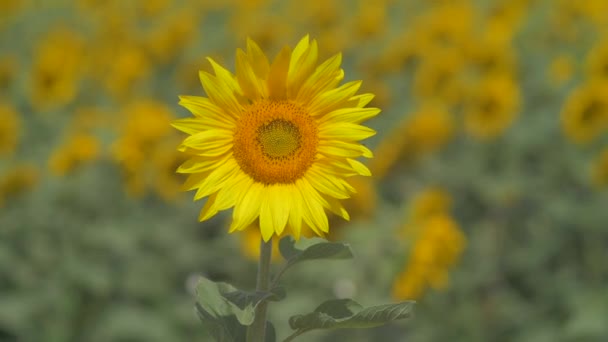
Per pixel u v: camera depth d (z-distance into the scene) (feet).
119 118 29.17
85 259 25.20
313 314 8.64
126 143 26.18
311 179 9.16
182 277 26.40
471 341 23.52
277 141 9.12
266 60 9.12
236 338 9.18
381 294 22.15
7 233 25.58
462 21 40.11
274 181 9.12
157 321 24.66
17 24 51.29
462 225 28.09
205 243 27.43
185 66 39.73
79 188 26.45
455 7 42.60
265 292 8.84
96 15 53.67
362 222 22.67
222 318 9.16
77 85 37.73
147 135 26.30
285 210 9.00
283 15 53.52
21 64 44.52
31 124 34.30
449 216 27.50
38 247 25.43
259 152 9.11
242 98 9.20
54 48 38.88
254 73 9.16
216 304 9.17
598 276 25.05
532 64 37.58
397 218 23.52
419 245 21.61
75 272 24.62
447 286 23.53
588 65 31.27
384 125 34.30
